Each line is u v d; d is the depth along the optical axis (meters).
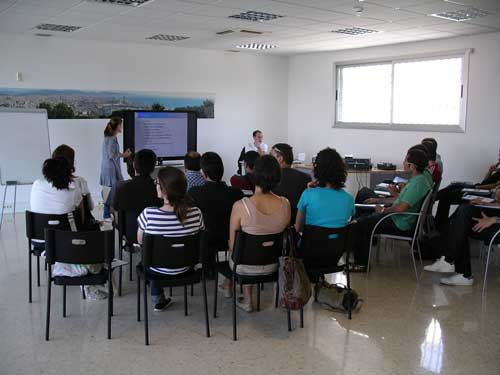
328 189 3.60
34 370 2.90
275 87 10.42
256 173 3.35
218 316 3.71
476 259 5.25
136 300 4.02
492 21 6.36
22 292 4.20
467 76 7.52
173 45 8.80
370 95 9.22
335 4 5.44
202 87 9.41
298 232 3.68
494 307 3.89
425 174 4.48
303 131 10.44
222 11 5.81
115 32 7.29
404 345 3.24
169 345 3.24
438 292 4.22
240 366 2.96
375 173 7.52
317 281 3.96
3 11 5.72
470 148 7.59
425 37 7.73
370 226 4.66
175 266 3.16
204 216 3.76
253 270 3.33
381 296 4.12
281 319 3.66
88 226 4.07
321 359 3.05
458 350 3.17
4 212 7.55
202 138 9.55
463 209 4.36
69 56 7.87
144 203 4.12
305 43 8.50
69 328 3.48
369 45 8.73
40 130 6.88
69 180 3.85
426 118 8.33
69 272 3.33
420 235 4.59
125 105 8.52
